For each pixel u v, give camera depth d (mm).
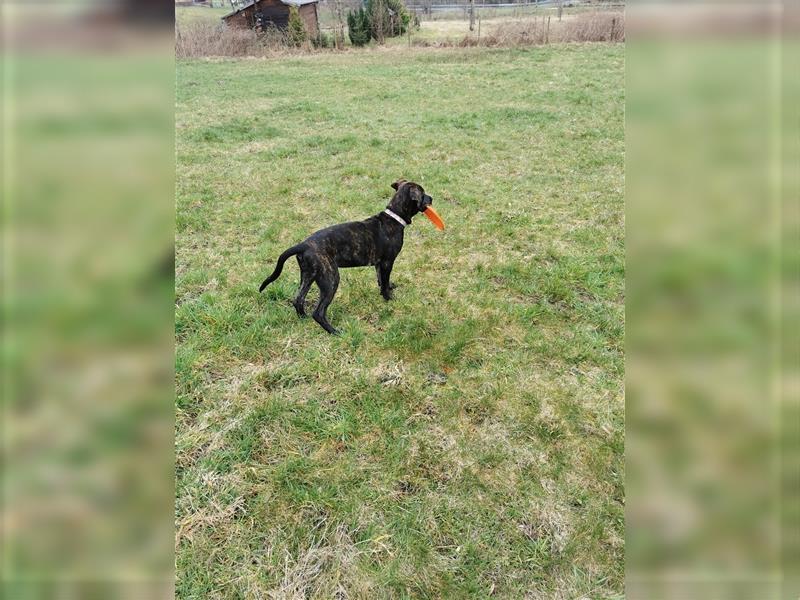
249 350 3291
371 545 2137
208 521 2225
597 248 4668
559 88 12133
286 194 6160
